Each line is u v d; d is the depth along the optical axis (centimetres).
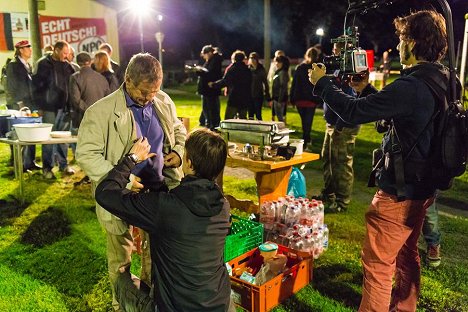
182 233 204
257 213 461
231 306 223
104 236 445
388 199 243
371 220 252
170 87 2488
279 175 427
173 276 210
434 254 383
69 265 386
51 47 829
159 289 216
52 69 646
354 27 273
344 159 505
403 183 236
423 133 229
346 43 275
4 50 1552
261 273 322
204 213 205
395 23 251
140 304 238
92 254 405
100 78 583
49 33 1586
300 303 329
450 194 598
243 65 884
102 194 214
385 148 246
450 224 486
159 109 274
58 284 355
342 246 425
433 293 343
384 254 249
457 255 412
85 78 571
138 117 265
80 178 642
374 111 226
